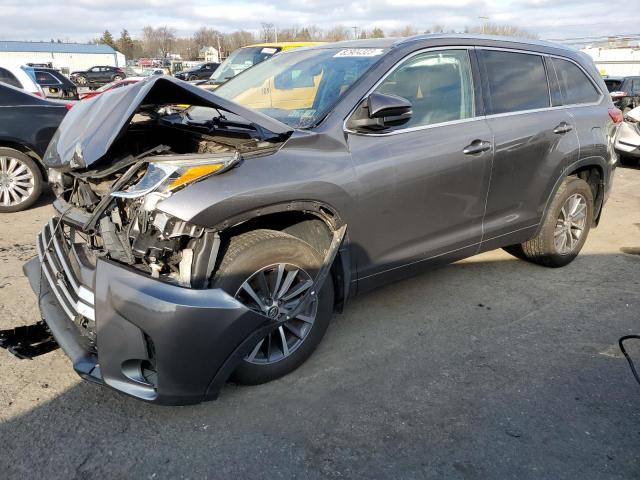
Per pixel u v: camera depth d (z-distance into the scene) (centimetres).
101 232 266
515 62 405
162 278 248
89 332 261
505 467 239
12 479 229
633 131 909
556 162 416
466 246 376
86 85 4138
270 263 267
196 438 255
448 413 275
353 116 310
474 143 356
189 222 239
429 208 340
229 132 316
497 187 380
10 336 297
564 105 436
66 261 280
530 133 393
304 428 263
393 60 334
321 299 302
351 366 315
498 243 402
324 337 347
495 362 322
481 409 278
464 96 366
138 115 348
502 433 261
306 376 304
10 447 247
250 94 373
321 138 295
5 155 609
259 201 257
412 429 263
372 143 312
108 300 240
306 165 280
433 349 335
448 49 363
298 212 287
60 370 305
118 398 282
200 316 240
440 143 339
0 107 600
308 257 281
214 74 1117
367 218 308
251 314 254
